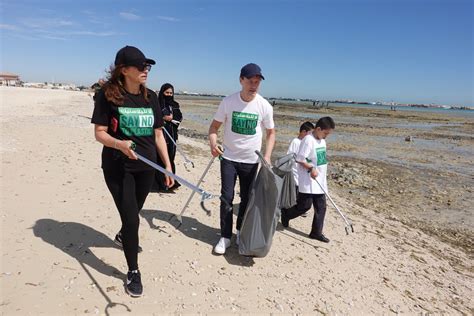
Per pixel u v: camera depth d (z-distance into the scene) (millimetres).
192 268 3895
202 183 7488
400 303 4105
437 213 8602
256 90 4031
